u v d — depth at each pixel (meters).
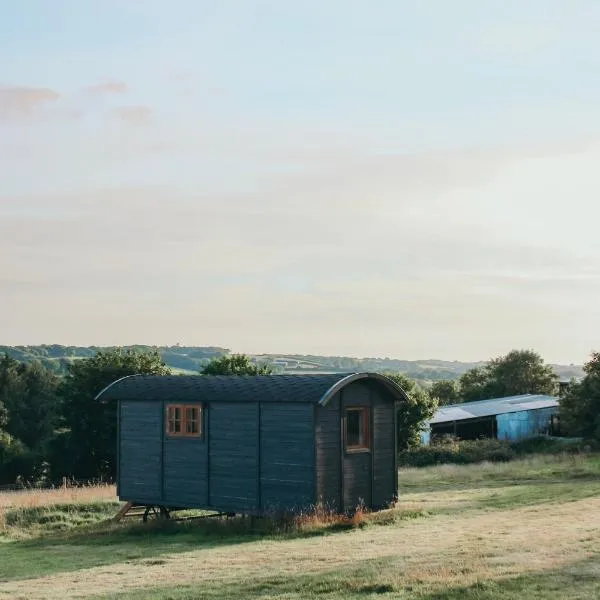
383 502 27.59
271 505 26.25
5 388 89.12
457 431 71.81
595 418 52.53
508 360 111.25
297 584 15.80
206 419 28.08
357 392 27.09
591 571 15.38
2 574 20.20
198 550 21.78
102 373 58.25
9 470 70.31
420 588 14.70
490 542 19.61
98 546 24.44
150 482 29.50
